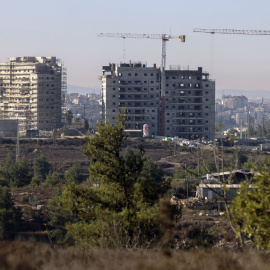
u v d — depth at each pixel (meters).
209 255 47.97
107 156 89.44
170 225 75.31
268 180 51.28
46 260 44.19
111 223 76.25
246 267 43.81
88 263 43.47
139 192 84.81
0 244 51.19
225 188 55.78
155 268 41.59
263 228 49.91
